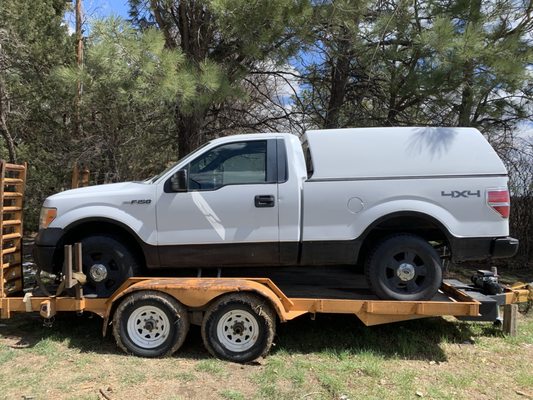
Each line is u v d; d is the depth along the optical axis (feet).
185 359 16.02
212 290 15.85
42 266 17.47
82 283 16.90
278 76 33.78
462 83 25.70
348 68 32.42
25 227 41.04
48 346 16.94
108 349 16.80
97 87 25.17
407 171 16.87
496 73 24.36
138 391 13.76
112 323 16.92
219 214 17.01
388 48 28.96
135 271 17.69
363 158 17.07
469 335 18.61
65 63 37.22
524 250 32.22
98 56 23.44
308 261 17.07
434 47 24.40
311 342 17.49
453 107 28.48
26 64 37.52
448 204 16.71
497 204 16.66
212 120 33.22
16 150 40.78
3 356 16.14
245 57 28.09
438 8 26.91
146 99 24.00
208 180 17.30
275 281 19.54
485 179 16.79
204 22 27.22
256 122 34.32
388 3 28.25
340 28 27.43
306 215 16.85
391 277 17.02
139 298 16.07
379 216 16.67
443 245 18.88
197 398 13.42
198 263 17.21
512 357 16.71
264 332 15.71
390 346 17.33
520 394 14.02
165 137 35.37
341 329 18.69
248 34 24.77
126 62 23.38
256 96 34.14
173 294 16.06
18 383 14.19
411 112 31.37
